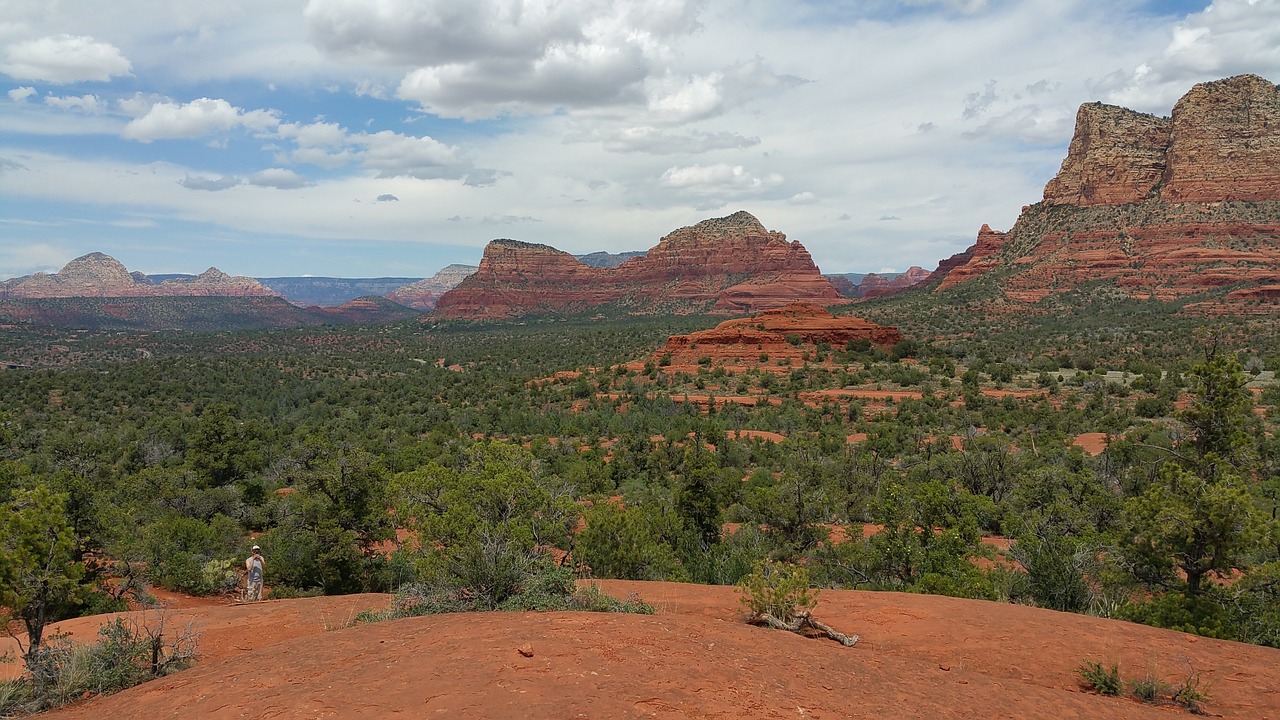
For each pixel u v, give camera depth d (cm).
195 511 3794
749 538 2758
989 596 1672
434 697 678
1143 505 1508
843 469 4481
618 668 766
